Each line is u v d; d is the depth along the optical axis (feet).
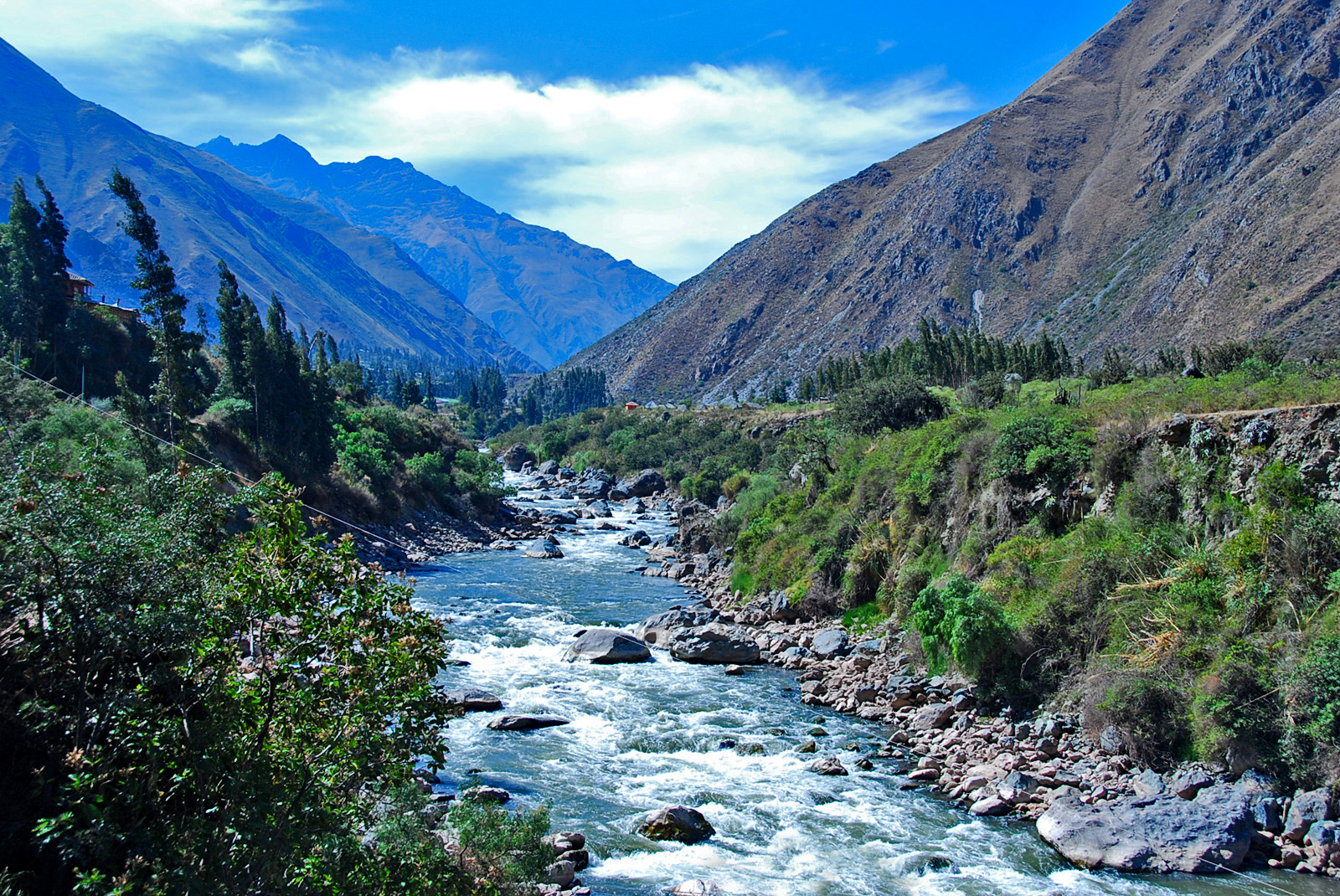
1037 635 83.87
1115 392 130.21
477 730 83.41
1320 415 73.97
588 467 420.36
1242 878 54.29
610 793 69.10
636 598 153.07
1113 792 64.39
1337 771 58.29
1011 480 103.65
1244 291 570.46
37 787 36.42
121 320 226.58
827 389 483.10
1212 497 80.38
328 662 39.42
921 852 59.06
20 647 37.93
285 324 257.55
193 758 34.14
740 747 79.51
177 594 37.40
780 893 53.83
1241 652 67.00
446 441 324.19
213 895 31.50
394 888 37.45
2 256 200.64
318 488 199.31
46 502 36.73
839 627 115.65
